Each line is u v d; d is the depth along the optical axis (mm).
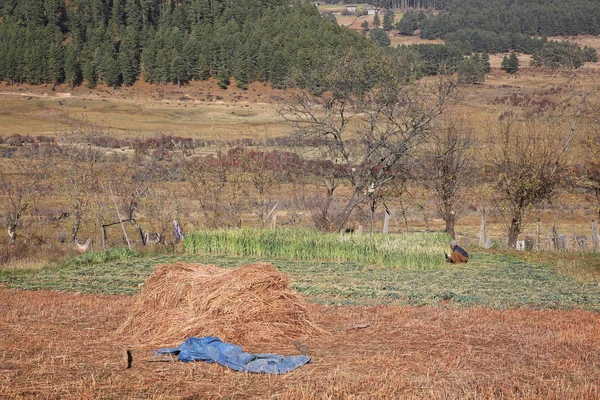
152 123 159875
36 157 54719
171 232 43594
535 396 10359
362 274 26516
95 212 44125
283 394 10172
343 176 42719
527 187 36719
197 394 10438
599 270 27875
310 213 47656
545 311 18312
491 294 21594
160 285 15125
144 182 49781
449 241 33812
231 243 33625
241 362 12109
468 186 41906
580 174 41031
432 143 40719
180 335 13977
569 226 49812
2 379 11023
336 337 14648
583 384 11117
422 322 16266
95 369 11836
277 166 49250
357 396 10266
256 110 194250
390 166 39812
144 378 11227
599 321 16844
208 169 46094
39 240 41438
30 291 22062
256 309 14328
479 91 157125
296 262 30469
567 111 42969
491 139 39969
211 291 14586
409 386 10891
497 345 14008
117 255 32344
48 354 12898
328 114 41906
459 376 11547
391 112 40281
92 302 19219
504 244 40875
